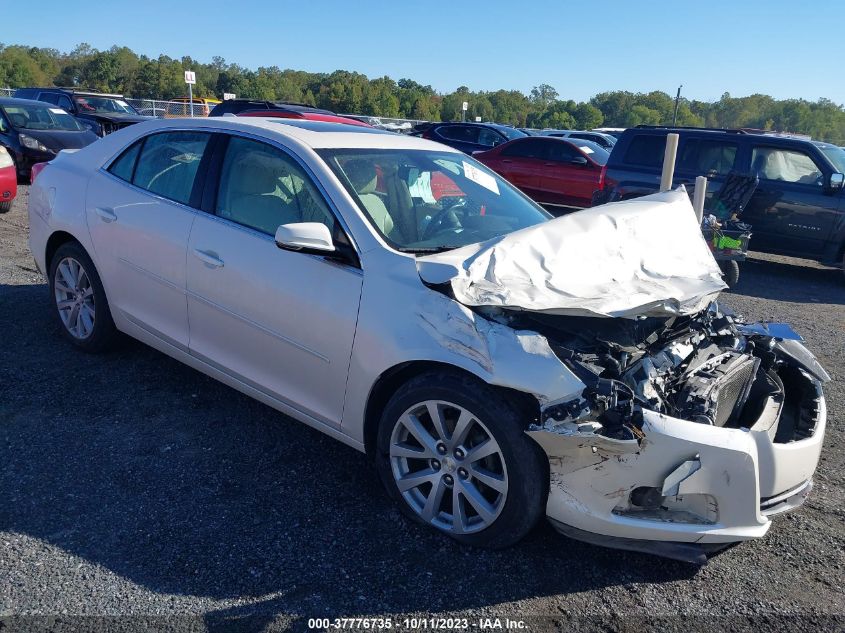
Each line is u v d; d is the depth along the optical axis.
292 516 3.17
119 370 4.58
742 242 8.53
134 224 4.13
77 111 19.11
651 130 10.90
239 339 3.66
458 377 2.86
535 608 2.69
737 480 2.67
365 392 3.12
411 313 2.95
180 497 3.26
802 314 7.86
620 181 10.99
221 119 4.07
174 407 4.14
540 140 15.10
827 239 9.59
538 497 2.77
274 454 3.71
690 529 2.70
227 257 3.62
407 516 3.15
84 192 4.50
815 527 3.35
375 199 3.44
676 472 2.60
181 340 4.00
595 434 2.56
